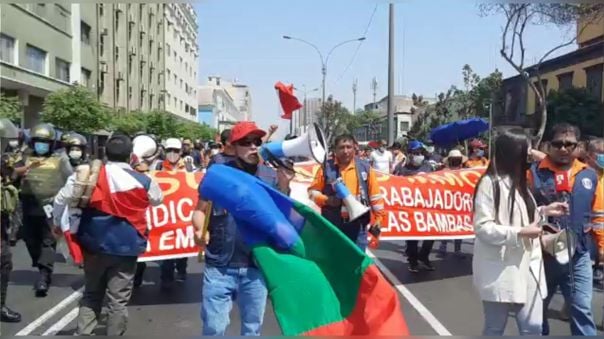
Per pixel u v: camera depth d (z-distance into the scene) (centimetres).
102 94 4128
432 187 839
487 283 355
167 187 707
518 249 352
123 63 4719
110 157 479
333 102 6506
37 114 3031
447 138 1345
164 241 700
